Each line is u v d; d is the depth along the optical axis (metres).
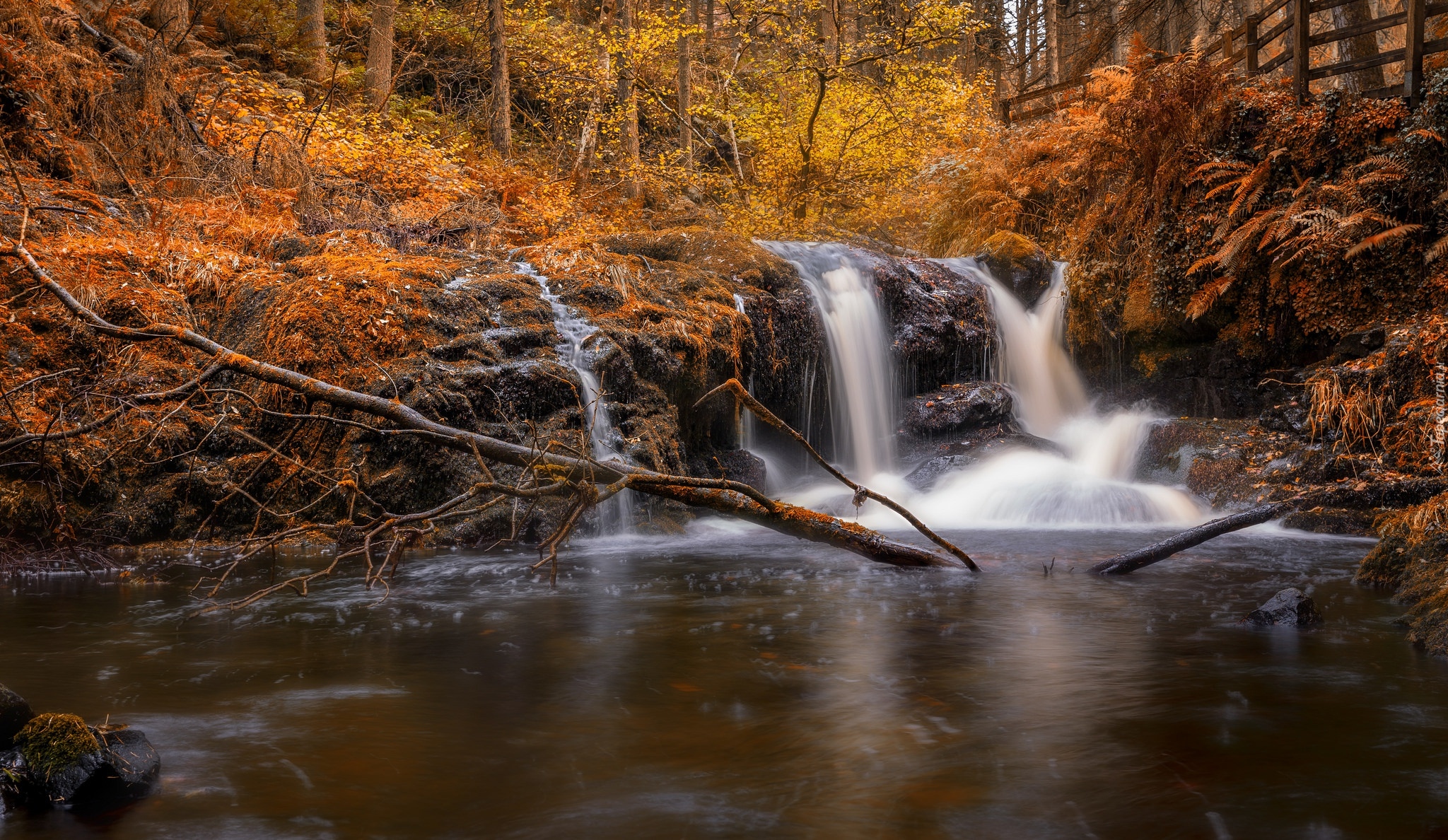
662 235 11.03
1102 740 3.12
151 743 2.96
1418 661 4.04
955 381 11.69
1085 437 11.07
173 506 6.81
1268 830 2.48
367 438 7.11
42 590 5.50
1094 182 12.56
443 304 7.86
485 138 18.25
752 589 5.61
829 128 19.14
